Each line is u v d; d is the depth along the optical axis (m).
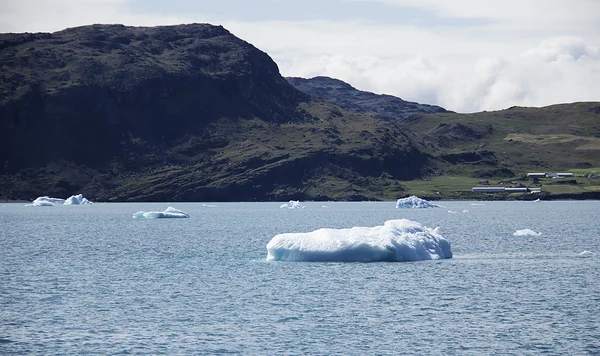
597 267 105.25
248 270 102.25
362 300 79.69
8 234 187.25
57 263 115.12
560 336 64.62
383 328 67.44
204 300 80.31
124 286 90.19
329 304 77.62
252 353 59.66
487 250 132.00
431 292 84.00
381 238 108.44
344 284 89.00
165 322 69.88
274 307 76.38
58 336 64.56
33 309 75.69
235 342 62.78
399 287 87.00
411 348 61.12
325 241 109.31
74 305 77.88
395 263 105.81
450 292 84.00
